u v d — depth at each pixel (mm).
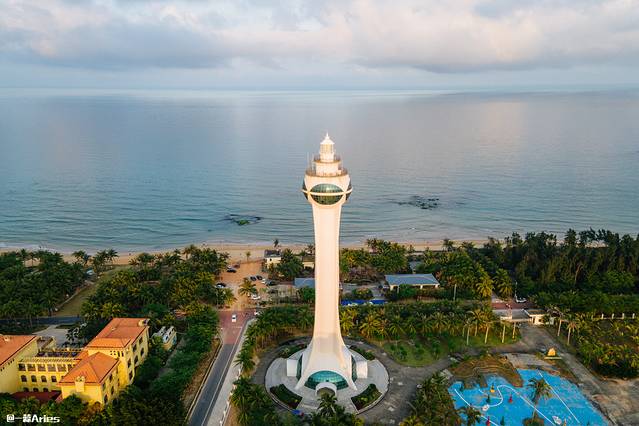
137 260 161500
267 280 149625
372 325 107625
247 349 97125
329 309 89812
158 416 76125
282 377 95312
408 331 109188
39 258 161625
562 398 90375
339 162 82875
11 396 85812
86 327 107188
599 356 99250
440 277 141750
